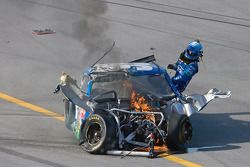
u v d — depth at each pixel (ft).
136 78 158.10
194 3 335.06
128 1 331.77
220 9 327.06
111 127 144.56
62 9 308.19
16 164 138.21
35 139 157.99
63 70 229.04
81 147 150.00
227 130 173.99
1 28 275.59
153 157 144.87
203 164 142.92
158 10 317.83
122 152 145.28
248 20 311.68
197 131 172.14
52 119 177.17
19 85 210.79
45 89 207.82
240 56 259.19
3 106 188.03
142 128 148.05
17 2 317.63
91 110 148.87
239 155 151.12
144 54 252.21
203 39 278.67
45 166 137.28
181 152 151.53
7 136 159.43
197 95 162.40
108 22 291.38
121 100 152.87
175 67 173.47
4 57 240.12
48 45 256.52
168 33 283.18
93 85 156.25
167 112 153.48
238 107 198.49
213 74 235.61
